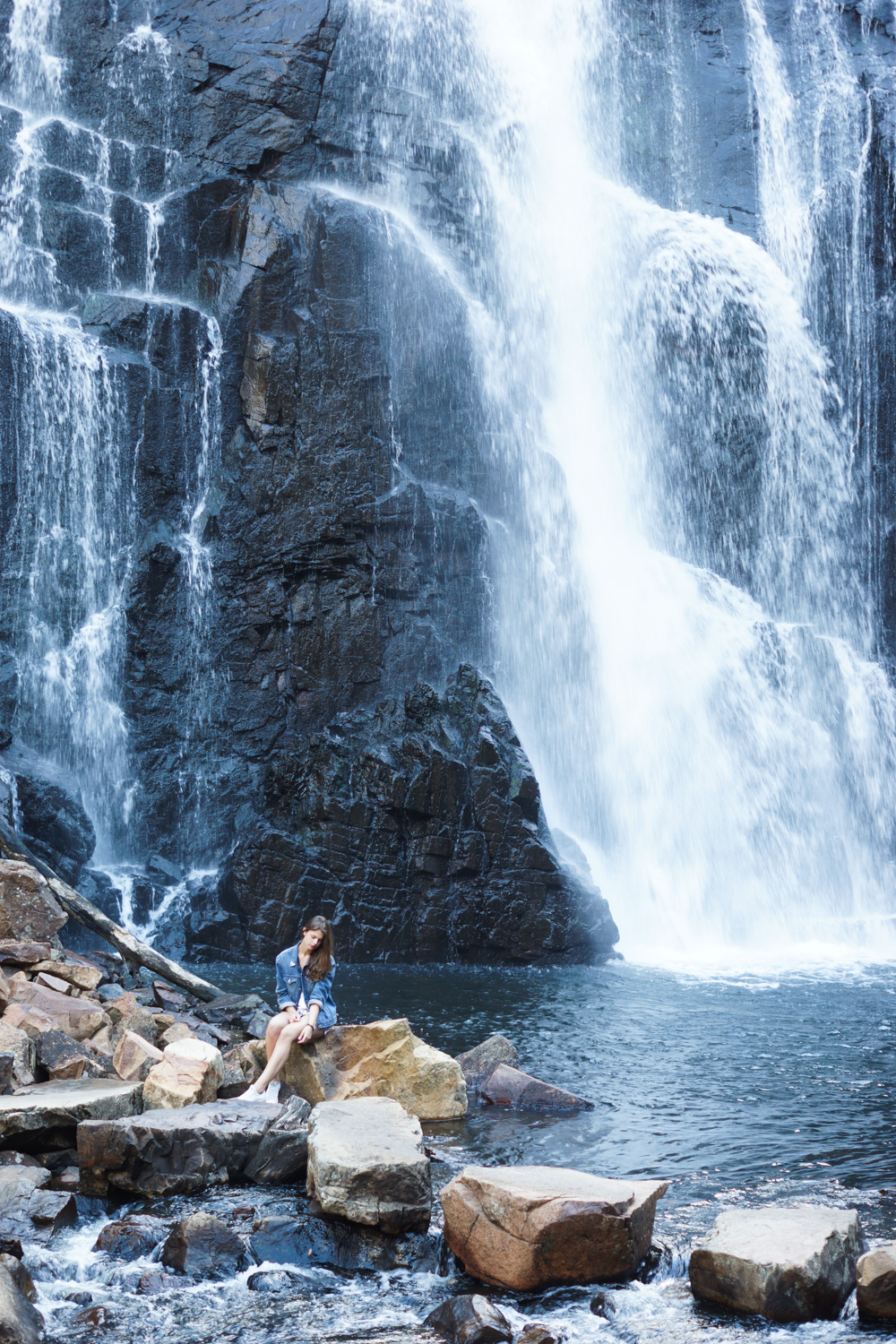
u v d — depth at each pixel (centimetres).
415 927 1703
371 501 1997
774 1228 535
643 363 2495
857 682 2384
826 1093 884
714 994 1380
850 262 2605
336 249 2092
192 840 1841
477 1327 473
